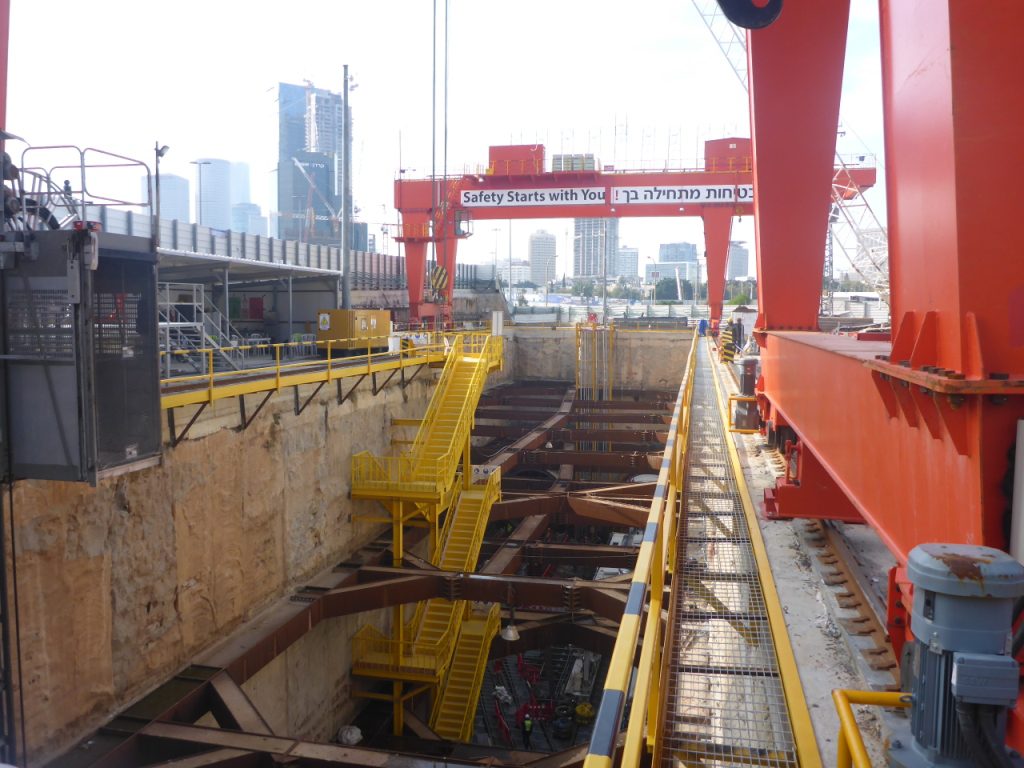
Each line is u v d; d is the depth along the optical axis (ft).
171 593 52.29
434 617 83.25
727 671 19.93
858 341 29.81
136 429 32.01
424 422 86.69
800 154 37.93
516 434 135.95
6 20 31.94
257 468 62.54
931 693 9.42
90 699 45.34
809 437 29.37
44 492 41.83
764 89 36.73
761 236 40.88
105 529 46.29
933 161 12.94
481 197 149.89
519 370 216.33
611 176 146.41
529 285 610.24
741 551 29.19
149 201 33.17
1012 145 11.48
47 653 42.16
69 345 28.81
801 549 29.12
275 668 61.82
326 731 70.69
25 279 29.04
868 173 117.08
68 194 32.45
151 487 50.14
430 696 82.02
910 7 14.23
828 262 149.07
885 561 27.73
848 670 19.62
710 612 23.61
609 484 103.50
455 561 79.61
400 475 78.84
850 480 21.68
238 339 91.66
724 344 125.80
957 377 11.72
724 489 39.04
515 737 86.89
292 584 68.18
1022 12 11.39
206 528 56.03
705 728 17.37
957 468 12.28
